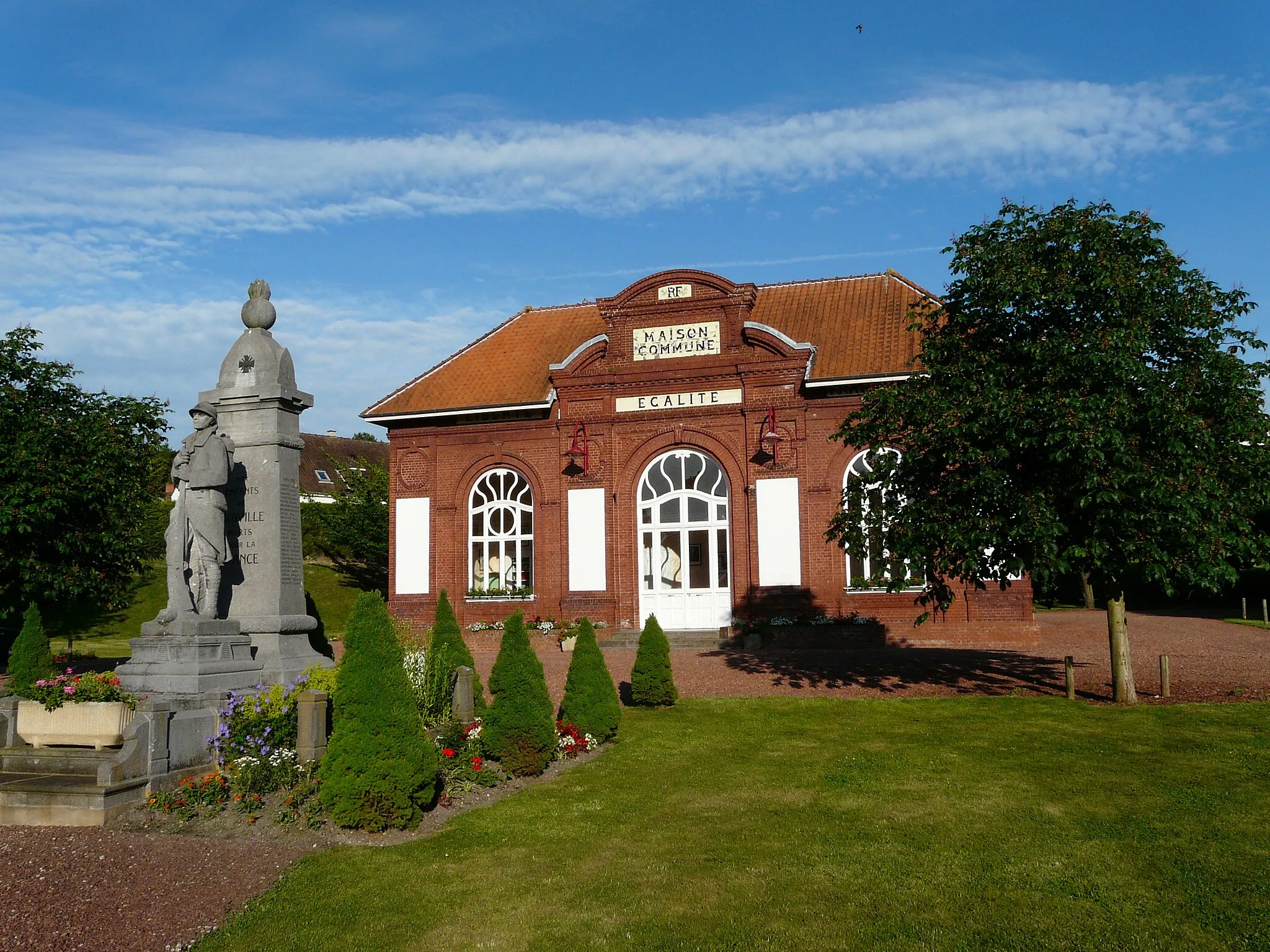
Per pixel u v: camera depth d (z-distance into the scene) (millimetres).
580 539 26250
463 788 10836
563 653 24625
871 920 7258
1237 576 13172
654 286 26172
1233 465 13828
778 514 24766
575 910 7488
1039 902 7539
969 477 14719
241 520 13594
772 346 25188
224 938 6891
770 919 7316
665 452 26016
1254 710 13773
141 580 38688
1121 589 15055
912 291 27453
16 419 19672
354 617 9562
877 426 15867
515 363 28969
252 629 13086
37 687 10594
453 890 7859
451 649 14445
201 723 10352
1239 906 7375
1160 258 14352
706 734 13898
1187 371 13625
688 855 8758
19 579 20703
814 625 23578
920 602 15586
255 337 14047
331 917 7266
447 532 27328
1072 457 13555
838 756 12406
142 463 23438
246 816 9344
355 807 9156
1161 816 9516
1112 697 15344
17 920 6977
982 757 12023
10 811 9281
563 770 12055
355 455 60656
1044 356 13984
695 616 25688
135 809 9453
